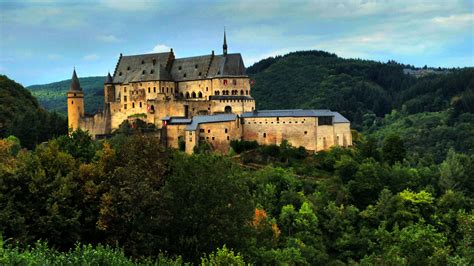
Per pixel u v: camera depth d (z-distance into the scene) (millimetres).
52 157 105125
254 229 111250
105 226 92188
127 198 91438
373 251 153125
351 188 192500
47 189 95375
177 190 98938
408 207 177250
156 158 104438
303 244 150250
